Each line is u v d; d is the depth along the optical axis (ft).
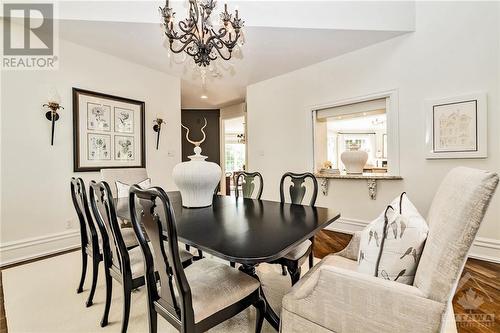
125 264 4.62
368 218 10.93
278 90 14.19
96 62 10.82
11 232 8.58
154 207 3.28
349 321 3.08
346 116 12.09
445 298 2.57
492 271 7.30
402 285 2.91
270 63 12.39
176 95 14.24
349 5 9.22
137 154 12.35
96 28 9.00
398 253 3.26
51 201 9.48
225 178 23.09
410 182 9.71
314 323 3.37
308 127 12.91
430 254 2.82
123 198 8.00
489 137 8.00
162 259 3.44
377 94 10.47
